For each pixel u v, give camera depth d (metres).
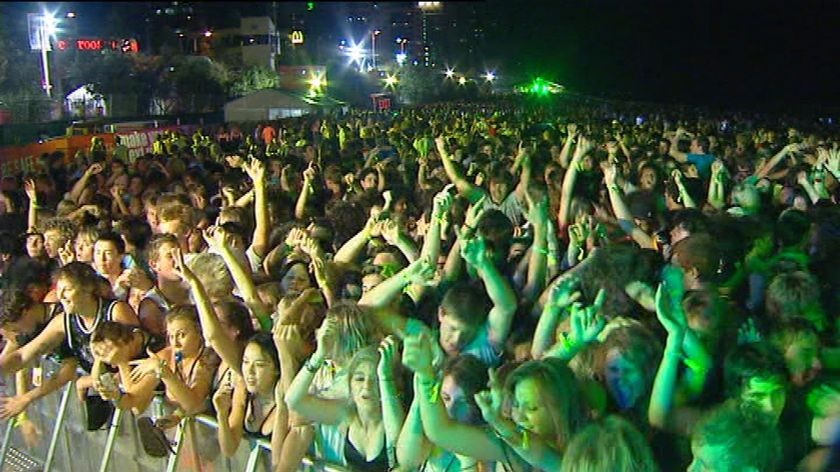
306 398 3.85
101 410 4.93
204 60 63.47
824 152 8.66
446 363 3.72
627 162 10.52
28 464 5.79
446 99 78.31
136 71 58.84
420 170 10.12
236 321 4.64
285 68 79.12
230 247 5.61
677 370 3.52
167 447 4.46
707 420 3.16
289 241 5.39
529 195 6.94
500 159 11.13
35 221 8.92
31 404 5.73
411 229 7.14
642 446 2.96
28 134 26.00
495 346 4.22
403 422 3.67
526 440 3.19
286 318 4.24
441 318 4.25
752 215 5.73
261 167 7.05
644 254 4.75
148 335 4.99
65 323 5.38
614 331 3.63
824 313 4.16
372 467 3.87
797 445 3.37
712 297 3.90
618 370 3.51
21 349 5.50
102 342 4.71
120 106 43.69
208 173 12.24
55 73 50.19
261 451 4.20
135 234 7.33
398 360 3.92
